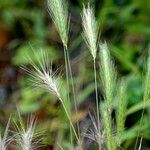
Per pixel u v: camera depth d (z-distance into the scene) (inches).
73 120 35.6
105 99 23.3
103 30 50.2
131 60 45.9
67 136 34.7
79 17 49.2
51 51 48.9
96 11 50.3
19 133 22.9
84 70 42.4
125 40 51.4
